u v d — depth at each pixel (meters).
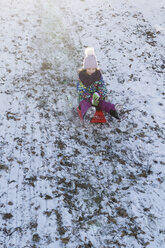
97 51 6.36
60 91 5.19
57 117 4.62
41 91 5.11
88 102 4.30
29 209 3.24
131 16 7.70
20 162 3.80
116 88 5.35
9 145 4.02
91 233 3.06
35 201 3.34
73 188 3.53
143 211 3.30
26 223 3.10
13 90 5.01
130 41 6.71
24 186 3.50
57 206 3.30
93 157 3.99
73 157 3.96
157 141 4.29
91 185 3.58
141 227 3.14
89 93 4.31
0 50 5.93
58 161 3.87
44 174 3.67
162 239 3.02
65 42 6.60
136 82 5.51
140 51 6.39
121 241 3.00
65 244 2.94
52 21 7.30
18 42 6.29
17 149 3.98
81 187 3.55
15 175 3.62
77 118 4.65
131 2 8.38
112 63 6.00
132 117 4.72
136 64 6.00
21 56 5.89
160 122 4.63
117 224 3.16
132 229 3.12
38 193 3.43
